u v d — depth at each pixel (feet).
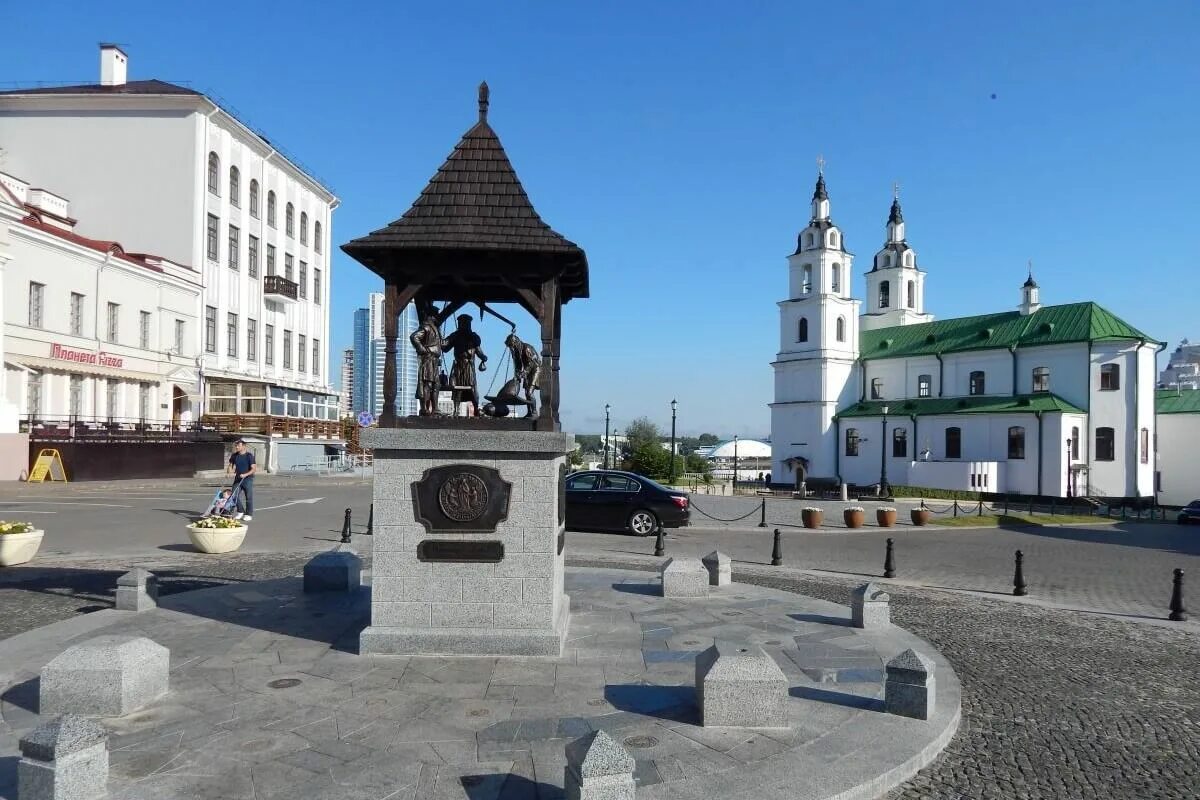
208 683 22.02
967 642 31.86
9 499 83.46
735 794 16.15
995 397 166.91
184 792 15.66
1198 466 164.86
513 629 24.99
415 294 26.09
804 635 29.14
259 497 95.86
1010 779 18.54
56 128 133.80
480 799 15.58
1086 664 28.86
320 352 185.88
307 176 175.22
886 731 19.89
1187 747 20.81
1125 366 151.84
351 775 16.52
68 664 19.69
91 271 111.65
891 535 78.43
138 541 55.57
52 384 105.29
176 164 133.80
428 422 25.44
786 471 197.47
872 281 221.46
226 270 144.87
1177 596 37.40
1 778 16.17
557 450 24.66
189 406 134.41
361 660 24.16
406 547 24.95
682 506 66.28
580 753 14.76
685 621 30.48
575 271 28.17
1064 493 151.02
